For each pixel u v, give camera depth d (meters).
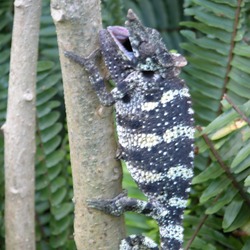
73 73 0.49
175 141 0.51
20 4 0.55
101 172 0.51
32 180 0.61
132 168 0.52
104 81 0.50
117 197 0.52
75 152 0.51
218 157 0.58
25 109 0.58
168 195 0.52
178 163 0.52
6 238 0.62
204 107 0.65
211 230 0.62
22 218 0.61
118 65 0.50
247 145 0.57
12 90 0.58
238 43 0.64
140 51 0.50
